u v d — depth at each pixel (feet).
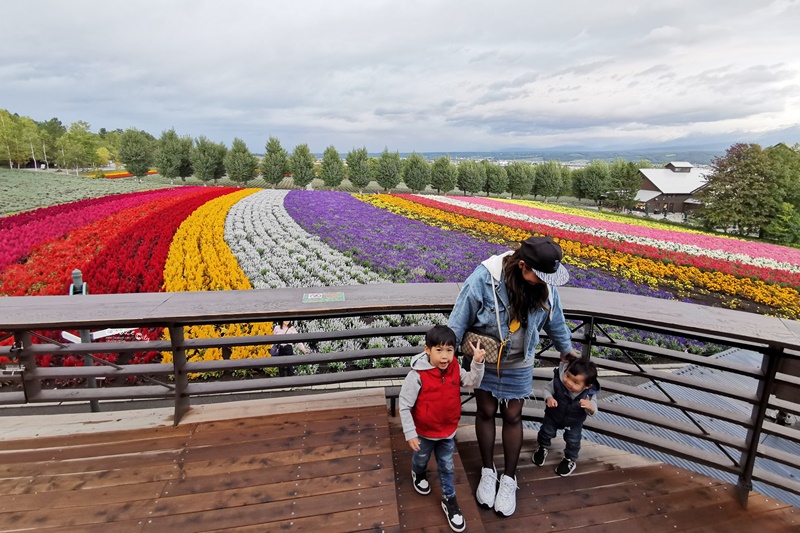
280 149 175.83
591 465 9.35
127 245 45.65
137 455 8.18
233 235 55.31
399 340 24.97
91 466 7.86
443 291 9.85
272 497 7.10
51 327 8.10
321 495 7.15
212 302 9.07
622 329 28.25
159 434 8.85
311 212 81.30
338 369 21.97
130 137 171.63
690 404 8.93
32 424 9.16
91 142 250.16
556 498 8.40
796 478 11.49
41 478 7.53
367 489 7.30
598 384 8.11
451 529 7.15
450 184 180.14
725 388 8.53
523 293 7.20
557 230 76.69
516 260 7.21
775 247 73.51
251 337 9.46
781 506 8.38
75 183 133.39
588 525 7.76
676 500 8.43
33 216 63.46
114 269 34.81
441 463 7.54
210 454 8.20
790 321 8.41
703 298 43.29
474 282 7.56
